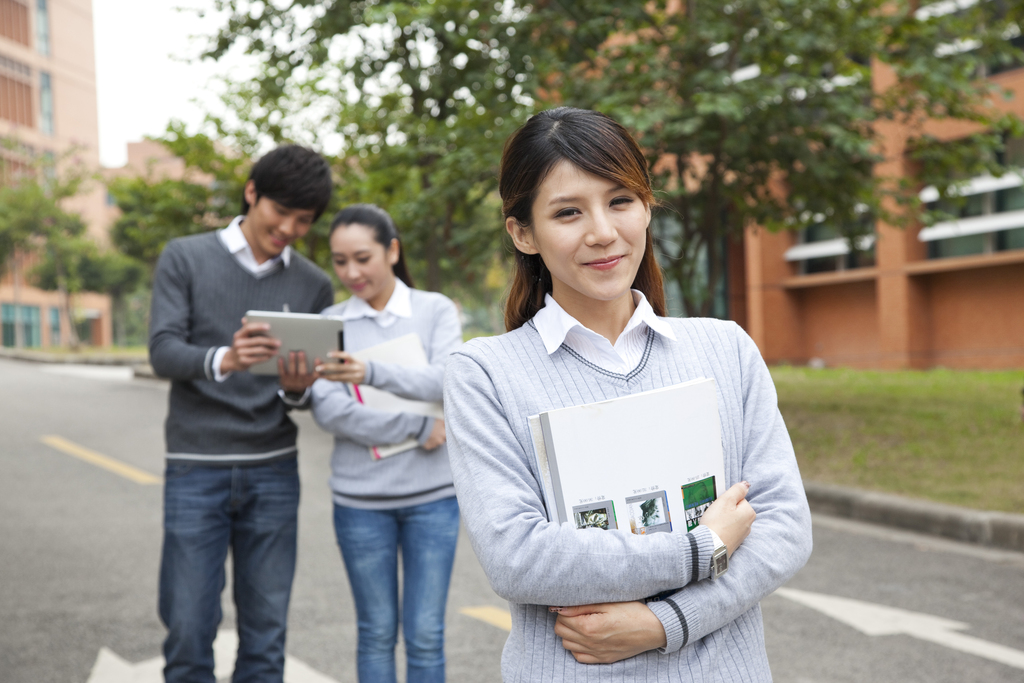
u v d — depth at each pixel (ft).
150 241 51.03
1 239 113.39
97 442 34.17
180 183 49.01
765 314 80.28
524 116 29.32
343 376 9.42
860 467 25.25
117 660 12.64
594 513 4.49
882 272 72.69
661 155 30.96
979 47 33.58
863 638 13.44
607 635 4.33
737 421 5.01
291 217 9.57
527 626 4.66
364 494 9.59
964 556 18.24
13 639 13.46
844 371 63.05
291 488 9.73
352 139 42.32
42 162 117.29
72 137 189.57
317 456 30.66
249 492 9.42
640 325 5.04
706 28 28.71
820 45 28.94
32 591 15.89
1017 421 32.30
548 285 5.29
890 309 72.23
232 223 10.00
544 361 4.91
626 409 4.55
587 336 4.88
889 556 18.21
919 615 14.49
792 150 30.68
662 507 4.53
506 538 4.44
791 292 81.10
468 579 16.66
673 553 4.30
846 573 16.99
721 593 4.42
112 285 155.12
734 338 5.26
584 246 4.66
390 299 10.43
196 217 49.01
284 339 9.20
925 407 37.37
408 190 38.06
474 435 4.76
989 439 28.86
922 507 20.34
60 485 26.04
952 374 57.98
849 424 32.96
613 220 4.67
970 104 32.81
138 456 31.12
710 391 4.69
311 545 19.12
